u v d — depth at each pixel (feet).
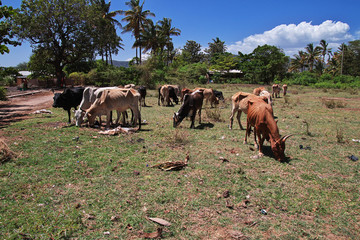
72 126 29.99
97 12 118.11
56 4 102.68
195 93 31.14
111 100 28.17
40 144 22.24
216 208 12.91
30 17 98.89
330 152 21.85
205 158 20.02
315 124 33.58
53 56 118.62
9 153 18.71
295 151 22.03
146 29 147.13
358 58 166.30
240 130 29.76
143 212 12.37
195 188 14.90
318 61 210.59
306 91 99.19
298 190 14.90
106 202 13.19
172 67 144.56
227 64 173.78
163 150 21.77
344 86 111.14
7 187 14.38
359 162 19.52
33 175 16.06
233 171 17.40
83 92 31.73
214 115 36.27
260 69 151.84
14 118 36.14
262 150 22.00
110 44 139.74
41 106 51.26
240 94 28.84
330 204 13.46
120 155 20.29
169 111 45.34
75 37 111.34
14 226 10.93
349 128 31.01
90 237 10.52
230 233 10.96
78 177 16.05
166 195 14.02
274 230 11.28
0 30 35.09
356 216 12.41
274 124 19.30
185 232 11.02
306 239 10.72
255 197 14.10
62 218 11.64
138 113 29.48
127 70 112.88
